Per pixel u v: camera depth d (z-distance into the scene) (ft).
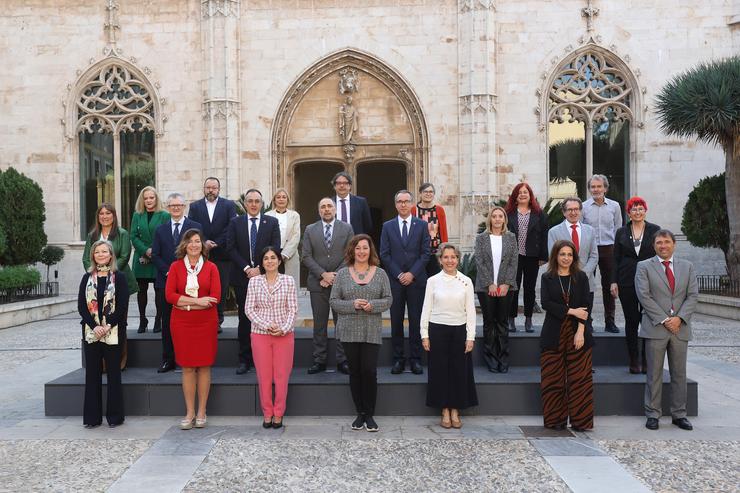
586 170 64.85
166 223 28.71
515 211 29.81
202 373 24.17
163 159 64.80
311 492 17.97
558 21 63.57
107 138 66.23
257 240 27.55
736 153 51.52
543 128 63.57
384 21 64.23
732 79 51.06
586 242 27.99
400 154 65.36
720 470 19.49
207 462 20.39
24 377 32.73
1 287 52.08
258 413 25.70
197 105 64.54
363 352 23.54
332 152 65.92
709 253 63.00
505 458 20.63
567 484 18.44
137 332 31.45
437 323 23.94
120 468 19.92
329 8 64.49
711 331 45.73
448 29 63.82
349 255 24.04
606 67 64.03
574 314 23.36
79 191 66.23
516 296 29.91
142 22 64.75
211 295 23.97
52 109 65.26
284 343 24.06
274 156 64.85
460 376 23.77
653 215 63.46
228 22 63.16
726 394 28.63
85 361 26.27
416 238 27.14
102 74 65.36
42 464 20.31
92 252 24.29
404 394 25.57
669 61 63.26
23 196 59.21
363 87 65.67
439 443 22.16
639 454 20.98
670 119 53.11
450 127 63.98
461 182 63.57
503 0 63.62
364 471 19.53
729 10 62.75
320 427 24.12
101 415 24.49
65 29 65.05
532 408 25.71
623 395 25.62
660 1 63.16
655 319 23.56
